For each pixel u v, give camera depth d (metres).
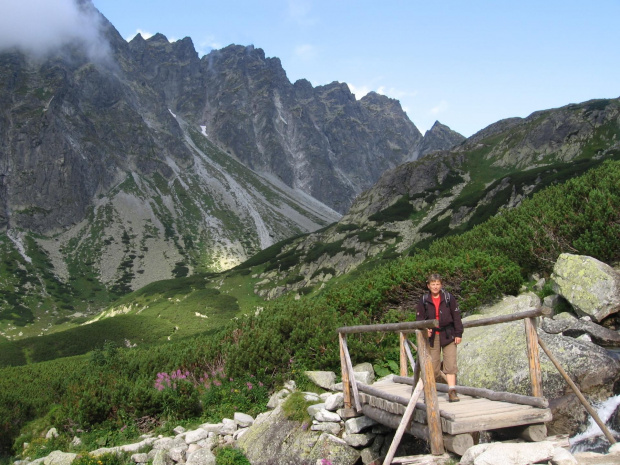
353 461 11.15
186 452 13.75
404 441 11.25
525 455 7.52
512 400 9.00
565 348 11.46
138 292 186.62
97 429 16.70
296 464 11.67
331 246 168.25
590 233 18.66
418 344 8.61
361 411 11.12
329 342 16.50
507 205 125.19
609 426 10.15
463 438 8.09
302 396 13.61
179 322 139.00
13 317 186.38
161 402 16.66
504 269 18.92
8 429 19.03
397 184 195.50
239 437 13.84
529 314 9.00
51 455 15.45
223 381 17.12
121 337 120.19
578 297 14.62
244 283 176.12
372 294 20.55
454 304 9.73
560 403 10.82
